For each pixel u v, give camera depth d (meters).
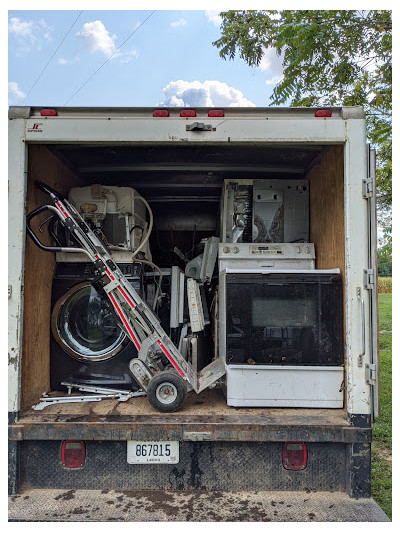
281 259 3.23
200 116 2.51
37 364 2.90
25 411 2.62
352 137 2.49
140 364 2.73
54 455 2.44
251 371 2.67
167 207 4.68
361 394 2.39
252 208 3.56
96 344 3.15
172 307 3.43
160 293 3.61
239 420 2.42
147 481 2.41
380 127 4.83
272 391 2.65
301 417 2.48
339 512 2.20
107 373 3.08
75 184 3.77
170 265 4.54
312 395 2.64
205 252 3.65
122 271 3.24
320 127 2.49
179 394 2.56
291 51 5.04
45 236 3.14
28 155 2.78
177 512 2.19
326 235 3.08
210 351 3.68
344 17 4.96
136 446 2.41
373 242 2.46
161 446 2.41
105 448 2.43
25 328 2.71
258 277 2.70
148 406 2.72
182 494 2.37
